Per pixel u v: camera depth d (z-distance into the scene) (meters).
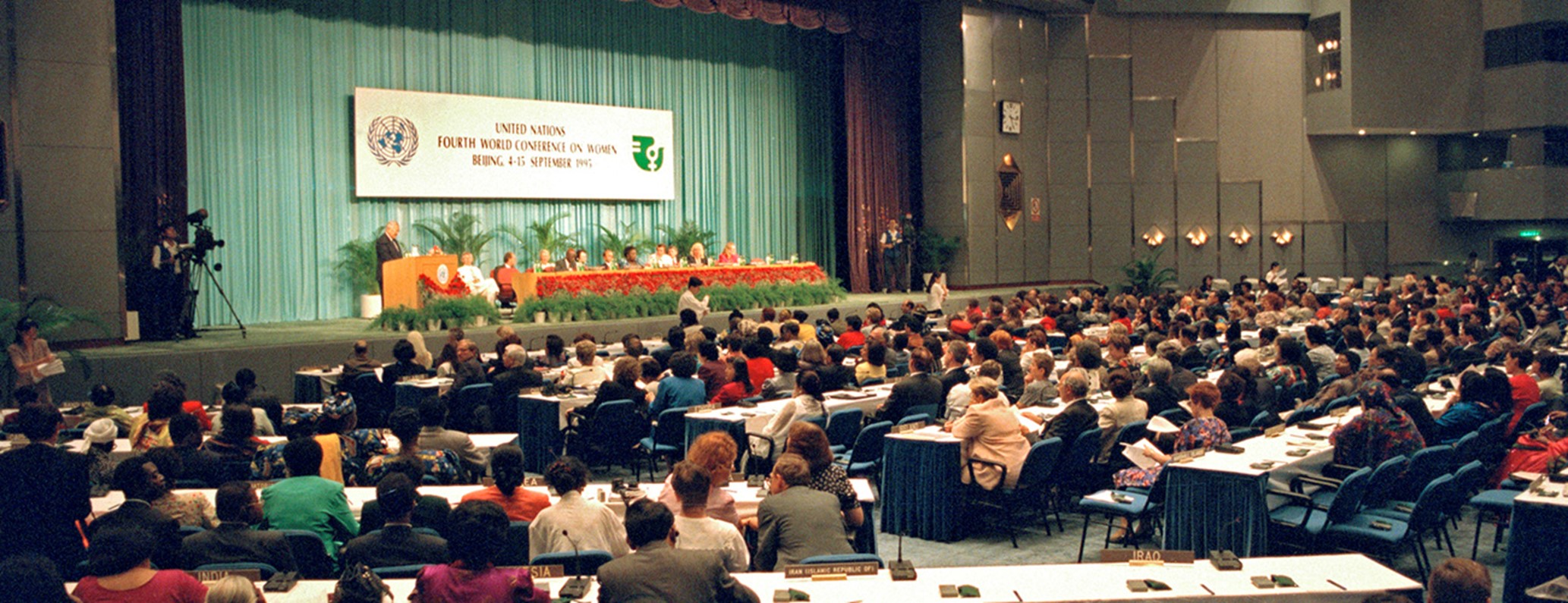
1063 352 14.17
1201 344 12.71
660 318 18.70
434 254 17.83
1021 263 27.42
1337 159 30.64
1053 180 27.98
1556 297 20.45
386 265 17.02
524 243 21.44
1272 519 6.55
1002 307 15.93
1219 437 7.11
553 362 12.09
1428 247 31.27
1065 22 28.08
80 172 13.48
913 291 26.81
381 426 11.34
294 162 18.53
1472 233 31.36
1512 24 28.53
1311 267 30.44
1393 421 7.13
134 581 3.96
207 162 17.44
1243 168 29.88
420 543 4.91
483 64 20.86
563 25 22.03
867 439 8.41
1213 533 6.43
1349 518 6.43
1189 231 29.41
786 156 26.28
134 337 14.35
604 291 19.08
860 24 25.47
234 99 17.75
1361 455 7.16
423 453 6.78
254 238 18.02
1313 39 29.98
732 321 13.31
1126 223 28.64
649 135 23.19
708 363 10.52
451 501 6.00
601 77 22.62
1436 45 28.84
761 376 10.44
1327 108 29.58
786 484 5.52
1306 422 8.44
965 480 7.93
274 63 18.23
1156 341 11.58
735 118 25.14
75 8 13.43
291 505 5.48
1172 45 29.41
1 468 5.23
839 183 27.48
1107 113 28.38
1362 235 30.86
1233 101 29.81
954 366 10.63
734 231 25.17
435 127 19.97
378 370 12.33
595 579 4.56
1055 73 27.98
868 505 6.30
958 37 26.30
